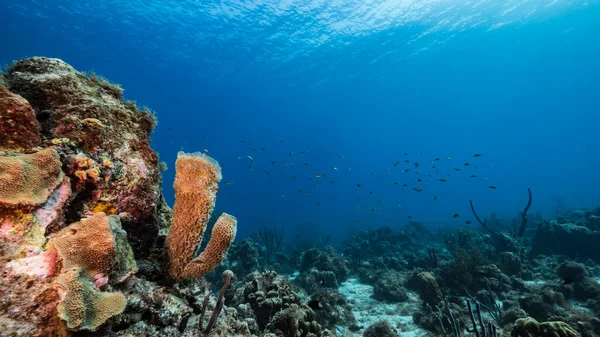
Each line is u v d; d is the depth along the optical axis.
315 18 31.62
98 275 1.39
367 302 9.83
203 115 71.31
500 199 76.38
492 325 5.13
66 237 1.35
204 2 29.39
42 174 1.42
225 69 46.00
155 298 1.80
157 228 2.28
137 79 49.28
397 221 44.78
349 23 32.44
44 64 2.18
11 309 1.11
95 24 32.00
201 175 1.94
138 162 2.21
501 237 12.27
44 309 1.16
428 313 8.08
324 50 39.22
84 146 1.92
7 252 1.20
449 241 14.23
